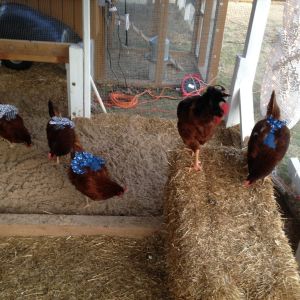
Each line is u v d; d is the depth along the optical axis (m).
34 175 2.11
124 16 3.09
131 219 1.80
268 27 4.28
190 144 1.62
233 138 2.54
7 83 2.96
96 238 1.77
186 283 1.35
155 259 1.69
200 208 1.53
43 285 1.56
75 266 1.64
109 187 1.75
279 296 1.29
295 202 2.04
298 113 2.12
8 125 2.12
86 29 2.28
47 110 2.69
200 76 3.15
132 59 3.22
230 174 1.67
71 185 2.06
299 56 1.97
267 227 1.51
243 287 1.32
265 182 1.66
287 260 1.40
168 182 1.72
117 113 2.72
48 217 1.78
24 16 2.65
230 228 1.49
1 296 1.51
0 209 1.87
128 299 1.54
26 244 1.72
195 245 1.43
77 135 2.30
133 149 2.35
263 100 2.28
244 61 2.41
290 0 1.95
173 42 3.22
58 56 2.42
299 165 2.21
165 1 2.80
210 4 2.89
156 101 2.99
